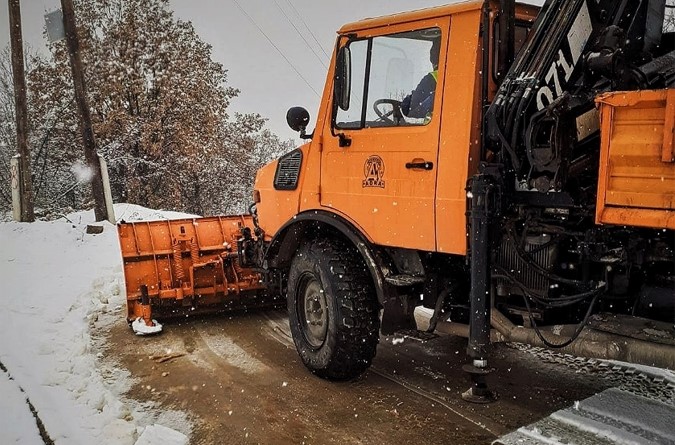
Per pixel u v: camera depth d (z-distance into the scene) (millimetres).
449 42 3518
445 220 3502
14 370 4387
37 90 17266
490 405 3664
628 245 2932
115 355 4793
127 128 16547
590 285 3174
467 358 4598
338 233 4473
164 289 5477
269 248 4824
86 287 6793
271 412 3691
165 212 12125
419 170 3641
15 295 6609
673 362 2809
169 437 3211
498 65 3480
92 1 17000
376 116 3980
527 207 3314
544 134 3145
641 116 2510
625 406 3518
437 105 3557
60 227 10109
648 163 2502
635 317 3119
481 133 3400
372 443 3270
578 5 3232
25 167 11836
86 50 16609
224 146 19562
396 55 3865
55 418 3574
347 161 4148
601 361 4297
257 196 5293
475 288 3295
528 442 3168
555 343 3232
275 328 5496
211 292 5559
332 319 4008
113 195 17344
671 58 3584
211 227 5891
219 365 4543
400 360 4582
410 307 3973
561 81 3246
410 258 3979
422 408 3689
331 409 3717
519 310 3486
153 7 17109
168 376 4328
